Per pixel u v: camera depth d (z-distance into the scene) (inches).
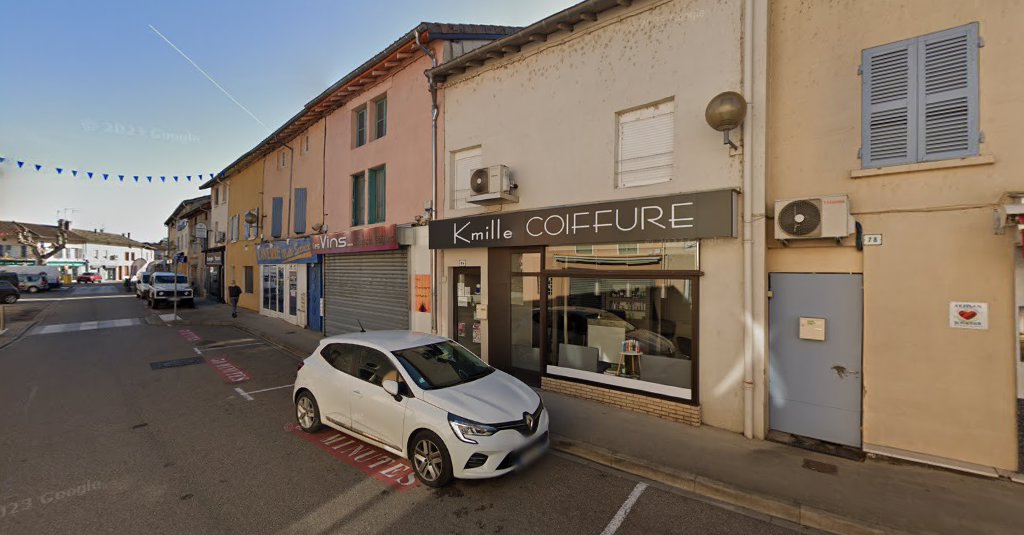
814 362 211.3
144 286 1104.2
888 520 146.1
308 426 228.5
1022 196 166.4
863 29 201.3
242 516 152.8
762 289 213.3
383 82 451.5
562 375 288.8
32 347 474.6
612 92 267.1
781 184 219.9
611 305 271.3
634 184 262.7
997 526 142.7
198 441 217.9
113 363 395.5
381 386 196.4
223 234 984.9
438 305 376.2
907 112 191.3
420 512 156.7
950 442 181.9
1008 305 172.6
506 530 146.5
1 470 184.9
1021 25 172.7
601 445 206.1
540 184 301.1
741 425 220.1
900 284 191.3
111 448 208.2
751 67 216.5
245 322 655.8
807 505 154.7
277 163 696.4
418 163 400.2
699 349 233.5
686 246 239.1
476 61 339.9
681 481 176.6
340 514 154.9
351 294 494.6
